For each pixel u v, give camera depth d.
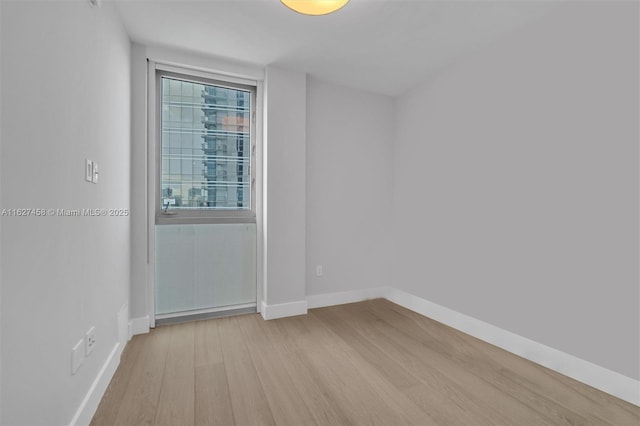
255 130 2.97
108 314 1.76
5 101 0.88
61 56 1.18
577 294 1.87
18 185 0.94
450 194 2.79
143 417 1.46
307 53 2.56
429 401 1.61
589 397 1.67
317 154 3.15
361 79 3.08
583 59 1.84
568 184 1.92
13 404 0.92
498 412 1.53
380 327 2.67
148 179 2.54
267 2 1.89
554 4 1.92
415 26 2.16
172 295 2.67
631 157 1.65
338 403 1.59
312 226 3.14
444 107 2.86
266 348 2.21
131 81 2.37
